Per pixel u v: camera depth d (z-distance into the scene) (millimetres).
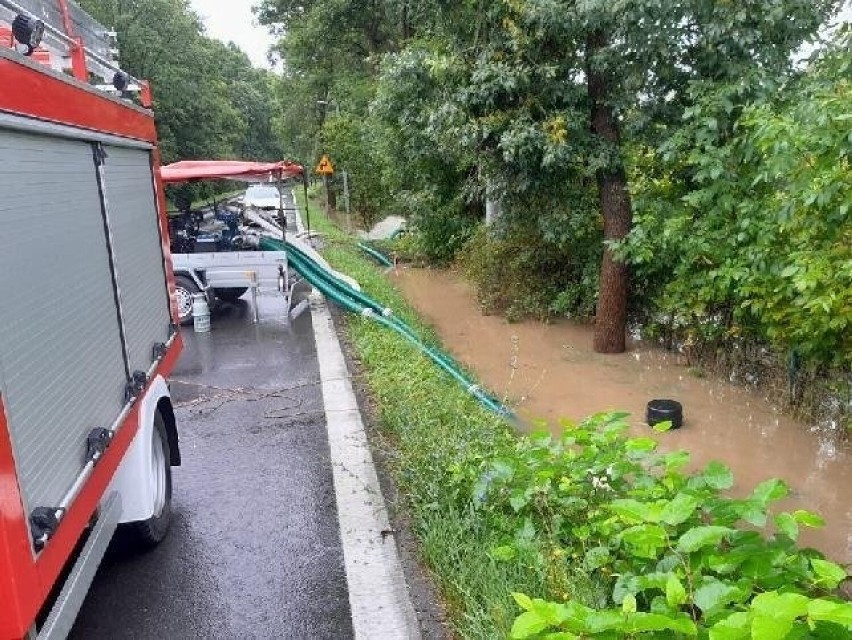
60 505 2537
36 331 2506
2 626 2086
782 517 2730
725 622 1929
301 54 29016
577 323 12195
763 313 7652
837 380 7270
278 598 3865
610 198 10023
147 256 4602
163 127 38031
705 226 8414
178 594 3932
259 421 6734
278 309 12164
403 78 11672
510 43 9172
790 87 7844
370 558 4148
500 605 3143
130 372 3836
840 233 5977
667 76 8930
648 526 2613
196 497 5141
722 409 8180
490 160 10281
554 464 3941
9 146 2387
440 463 4750
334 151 29625
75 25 4336
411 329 10375
